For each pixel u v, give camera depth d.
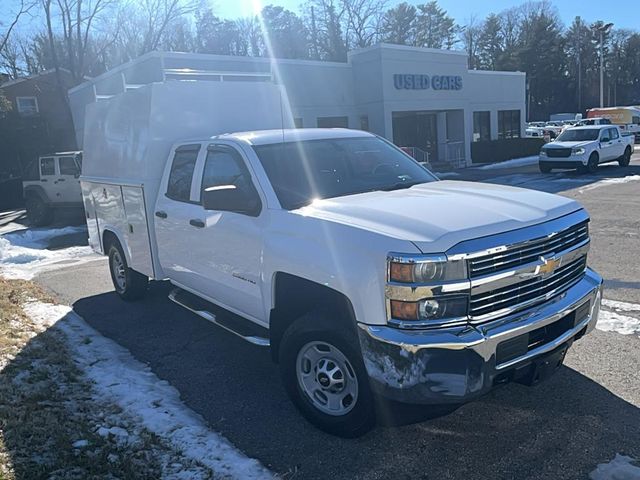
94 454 3.38
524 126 34.72
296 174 4.27
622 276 6.87
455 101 27.72
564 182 17.62
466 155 28.70
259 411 4.02
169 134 5.60
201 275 4.91
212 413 4.00
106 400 4.16
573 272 3.68
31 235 13.44
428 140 29.45
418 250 2.98
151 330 5.85
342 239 3.31
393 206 3.56
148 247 5.79
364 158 4.75
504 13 86.69
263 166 4.24
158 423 3.79
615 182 16.70
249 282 4.19
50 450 3.41
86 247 11.44
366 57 24.58
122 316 6.36
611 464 3.17
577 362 4.48
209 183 4.77
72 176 15.35
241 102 6.03
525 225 3.29
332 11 57.12
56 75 30.66
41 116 30.92
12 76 38.78
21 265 9.90
